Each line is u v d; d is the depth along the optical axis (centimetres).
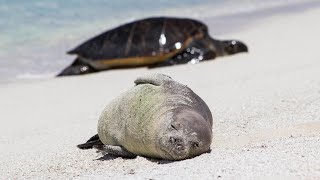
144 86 740
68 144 857
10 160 805
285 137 727
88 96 1266
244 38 1847
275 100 992
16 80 1448
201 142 666
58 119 1075
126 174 639
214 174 579
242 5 2498
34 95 1302
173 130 661
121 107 735
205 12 2342
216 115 923
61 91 1334
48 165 749
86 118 1055
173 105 696
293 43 1714
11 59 1630
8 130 1017
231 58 1570
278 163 589
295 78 1172
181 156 658
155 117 684
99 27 2009
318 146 643
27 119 1094
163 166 645
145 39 1592
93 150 797
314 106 901
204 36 1636
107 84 1387
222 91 1131
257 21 2150
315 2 2552
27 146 885
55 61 1639
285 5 2492
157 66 1547
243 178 558
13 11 2162
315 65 1315
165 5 2444
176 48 1574
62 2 2366
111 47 1583
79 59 1584
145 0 2512
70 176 677
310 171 555
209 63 1523
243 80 1234
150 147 682
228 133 797
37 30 1936
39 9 2220
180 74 1405
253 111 931
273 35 1872
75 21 2077
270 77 1224
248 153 650
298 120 828
